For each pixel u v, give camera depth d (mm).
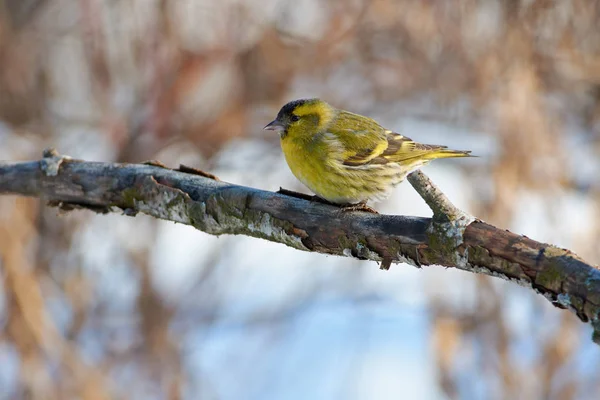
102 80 14906
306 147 9289
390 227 6879
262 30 14602
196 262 14266
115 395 12719
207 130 14562
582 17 13711
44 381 12320
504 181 12797
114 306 13570
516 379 12195
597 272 5777
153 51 14609
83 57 15344
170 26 14586
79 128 16031
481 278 12406
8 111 15844
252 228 7664
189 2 14781
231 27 14727
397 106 15453
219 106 14797
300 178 9547
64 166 8578
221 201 7750
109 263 13812
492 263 6273
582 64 13836
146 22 14734
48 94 16031
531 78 13250
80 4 15102
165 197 8039
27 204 12992
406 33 14602
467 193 14258
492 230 6312
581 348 12398
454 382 12328
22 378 12234
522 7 13469
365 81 15398
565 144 13891
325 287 14875
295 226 7398
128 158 14680
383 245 6953
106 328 13344
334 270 14977
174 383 13000
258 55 14578
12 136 15836
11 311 12328
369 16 14602
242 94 14703
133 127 14773
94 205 8555
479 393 12297
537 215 13023
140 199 8203
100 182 8391
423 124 15539
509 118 12930
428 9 14406
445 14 14336
